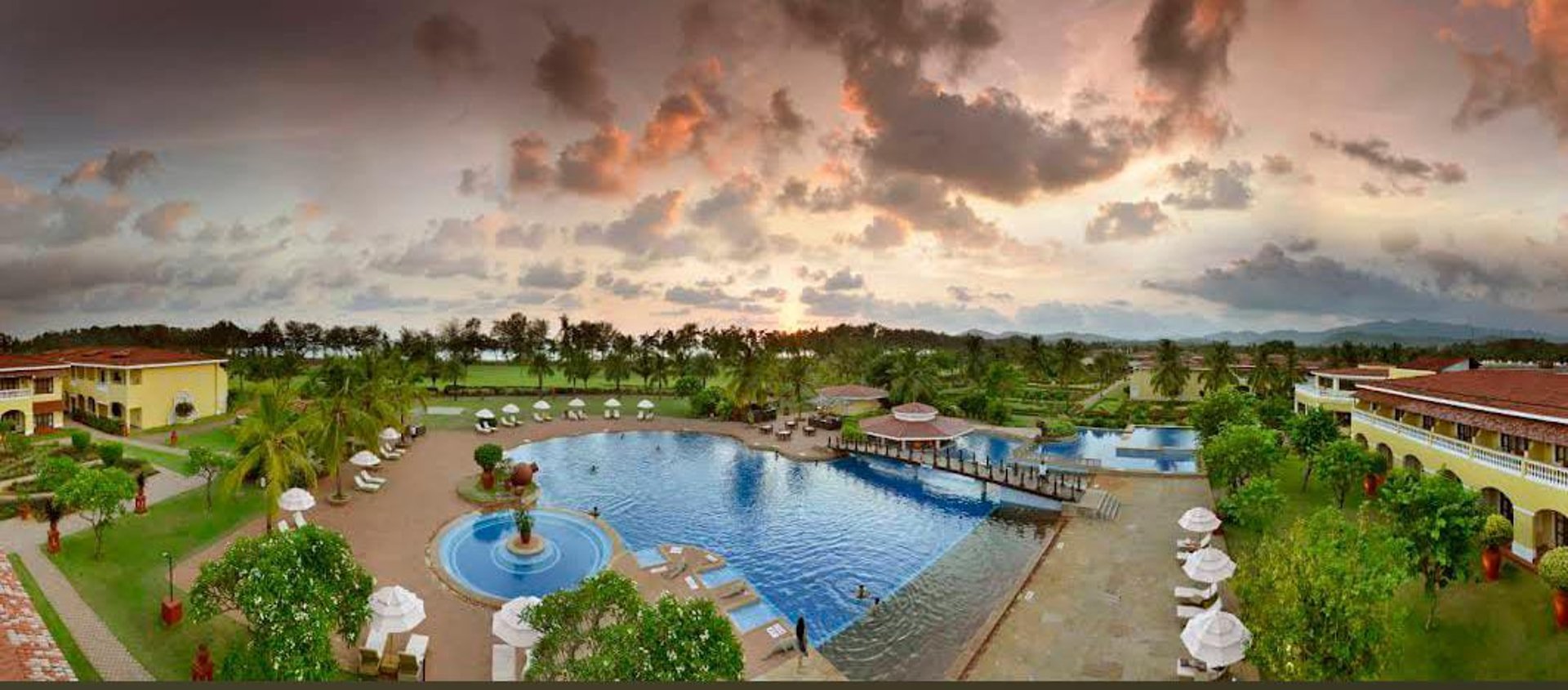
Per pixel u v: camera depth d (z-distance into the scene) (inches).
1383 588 693.9
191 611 741.3
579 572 1279.5
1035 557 1331.2
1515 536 1104.8
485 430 2546.8
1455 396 1381.6
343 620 783.7
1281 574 736.3
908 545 1454.2
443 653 944.9
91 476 1104.8
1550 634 851.4
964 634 1042.1
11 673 738.8
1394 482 1001.5
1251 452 1451.8
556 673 685.3
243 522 1419.8
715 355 5359.3
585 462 2208.4
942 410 2947.8
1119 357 4970.5
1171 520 1505.9
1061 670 880.3
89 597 994.1
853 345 6766.7
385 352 4756.4
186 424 2337.6
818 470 2135.8
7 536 1190.9
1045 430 2593.5
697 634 684.7
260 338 5841.5
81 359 2317.9
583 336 6550.2
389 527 1471.5
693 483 1961.1
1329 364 4421.8
